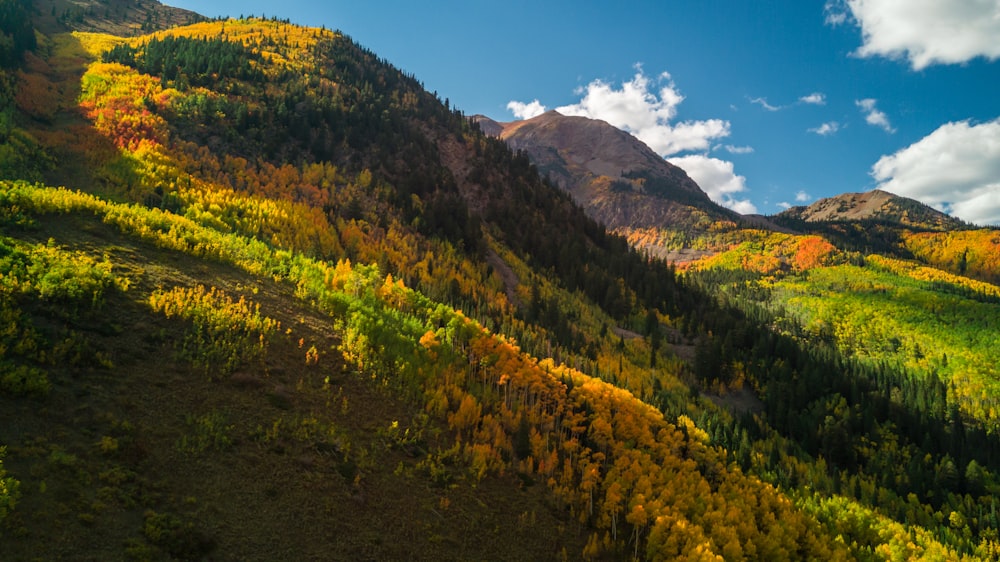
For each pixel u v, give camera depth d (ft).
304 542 150.00
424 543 172.35
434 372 261.03
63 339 173.06
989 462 518.78
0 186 266.57
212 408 178.50
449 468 212.23
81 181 418.10
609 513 228.84
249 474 161.89
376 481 187.01
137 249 255.70
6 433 133.59
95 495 130.41
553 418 289.74
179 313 211.82
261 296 265.13
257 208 469.57
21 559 108.06
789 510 322.34
